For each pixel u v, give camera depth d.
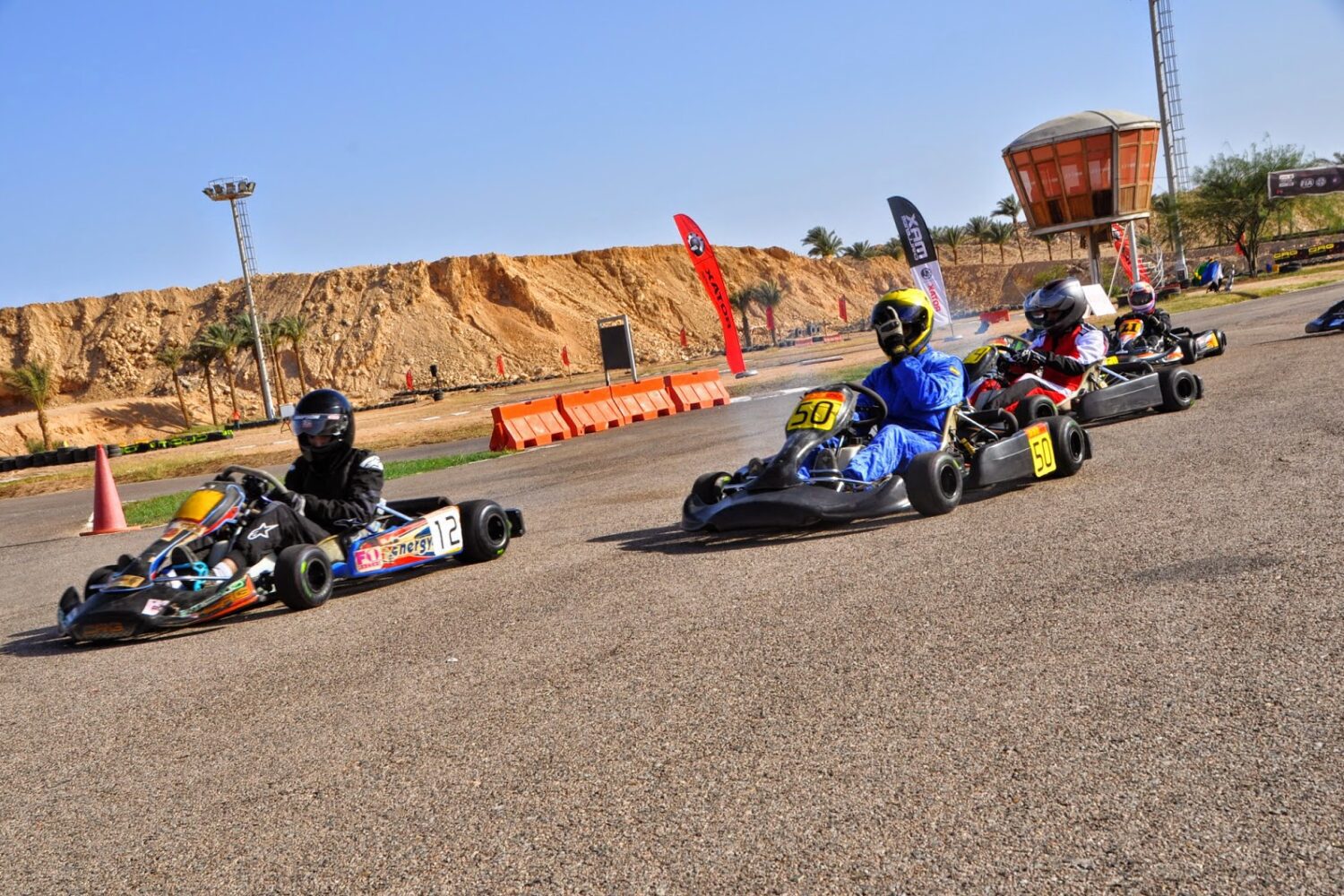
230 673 5.13
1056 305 9.84
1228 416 9.41
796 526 6.56
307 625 6.05
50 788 3.83
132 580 6.17
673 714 3.71
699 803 2.99
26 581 10.04
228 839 3.19
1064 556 5.19
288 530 6.72
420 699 4.29
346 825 3.16
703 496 7.14
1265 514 5.47
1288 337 17.09
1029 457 7.15
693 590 5.56
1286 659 3.47
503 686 4.31
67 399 106.25
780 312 125.38
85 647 6.28
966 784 2.89
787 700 3.70
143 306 111.62
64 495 24.94
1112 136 39.72
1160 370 10.41
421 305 105.38
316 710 4.33
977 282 133.12
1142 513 5.90
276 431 51.31
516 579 6.58
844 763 3.12
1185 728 3.06
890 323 7.11
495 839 2.95
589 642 4.80
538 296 109.69
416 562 7.05
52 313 111.12
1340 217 85.75
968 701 3.47
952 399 7.14
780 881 2.54
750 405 22.06
